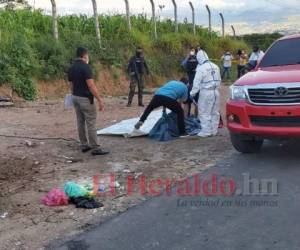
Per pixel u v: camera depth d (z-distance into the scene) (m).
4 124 12.05
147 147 9.04
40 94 18.33
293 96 6.97
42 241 5.04
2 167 7.99
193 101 10.09
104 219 5.52
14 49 18.20
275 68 8.05
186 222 5.25
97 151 8.54
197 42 30.42
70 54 20.34
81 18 24.80
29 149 9.25
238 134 7.69
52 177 7.33
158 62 26.00
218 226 5.08
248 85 7.39
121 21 26.66
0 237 5.21
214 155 8.18
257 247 4.52
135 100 17.98
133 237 4.96
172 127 9.72
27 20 22.36
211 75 9.56
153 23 28.44
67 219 5.59
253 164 7.42
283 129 7.04
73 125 11.77
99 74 21.38
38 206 6.08
